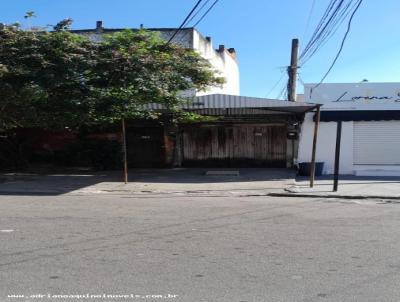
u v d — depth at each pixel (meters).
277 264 6.82
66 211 11.73
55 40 17.56
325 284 5.93
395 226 9.79
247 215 11.23
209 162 25.88
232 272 6.43
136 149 25.94
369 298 5.45
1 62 16.67
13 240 8.28
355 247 7.84
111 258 7.12
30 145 26.47
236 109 21.12
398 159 23.17
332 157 23.33
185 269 6.56
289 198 15.40
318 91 23.48
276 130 25.33
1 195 15.48
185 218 10.70
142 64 17.84
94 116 19.62
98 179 20.08
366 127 23.33
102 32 28.16
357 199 15.35
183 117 23.52
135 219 10.52
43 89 16.28
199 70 18.89
